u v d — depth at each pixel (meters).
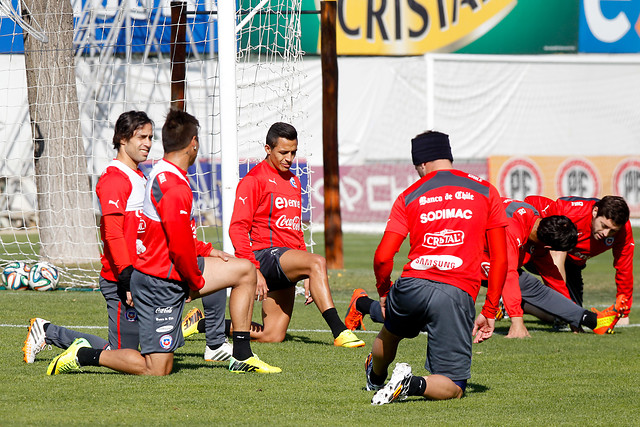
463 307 15.18
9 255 46.19
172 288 17.58
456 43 85.38
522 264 26.27
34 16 41.28
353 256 56.81
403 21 84.19
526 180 88.56
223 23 30.78
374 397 15.26
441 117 86.00
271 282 23.00
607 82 89.88
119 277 17.55
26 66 42.16
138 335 18.61
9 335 23.47
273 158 22.81
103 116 58.84
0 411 14.54
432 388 15.55
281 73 41.16
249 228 22.25
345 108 84.06
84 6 49.59
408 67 84.94
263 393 16.66
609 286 42.22
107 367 18.14
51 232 42.00
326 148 45.44
